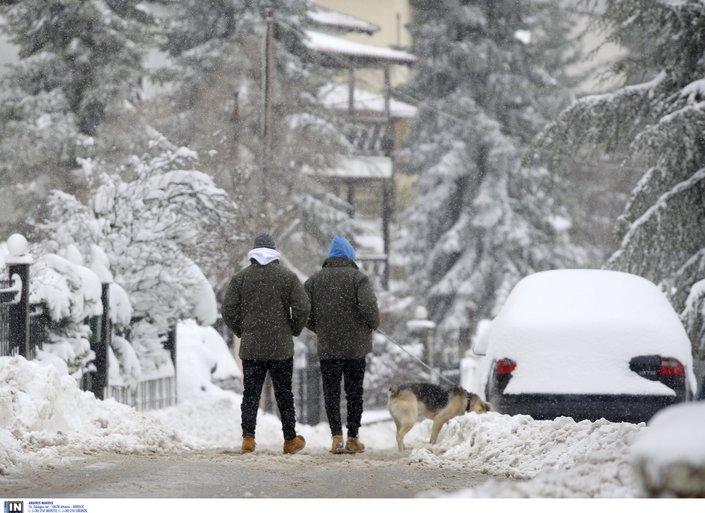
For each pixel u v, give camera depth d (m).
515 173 131.12
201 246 53.16
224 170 78.75
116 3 95.38
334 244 31.73
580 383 31.70
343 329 31.11
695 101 52.16
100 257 44.72
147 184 51.38
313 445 49.28
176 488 19.88
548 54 148.50
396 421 34.88
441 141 135.75
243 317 29.58
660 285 53.56
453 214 135.62
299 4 107.69
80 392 32.91
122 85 88.25
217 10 107.12
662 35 55.34
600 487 15.96
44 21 90.00
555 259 131.50
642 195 54.03
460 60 137.62
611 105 55.72
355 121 126.19
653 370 31.75
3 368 29.67
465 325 128.62
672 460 10.48
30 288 38.97
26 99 88.31
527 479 21.89
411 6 165.62
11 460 22.88
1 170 86.25
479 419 30.70
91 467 23.41
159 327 50.12
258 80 99.19
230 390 58.34
